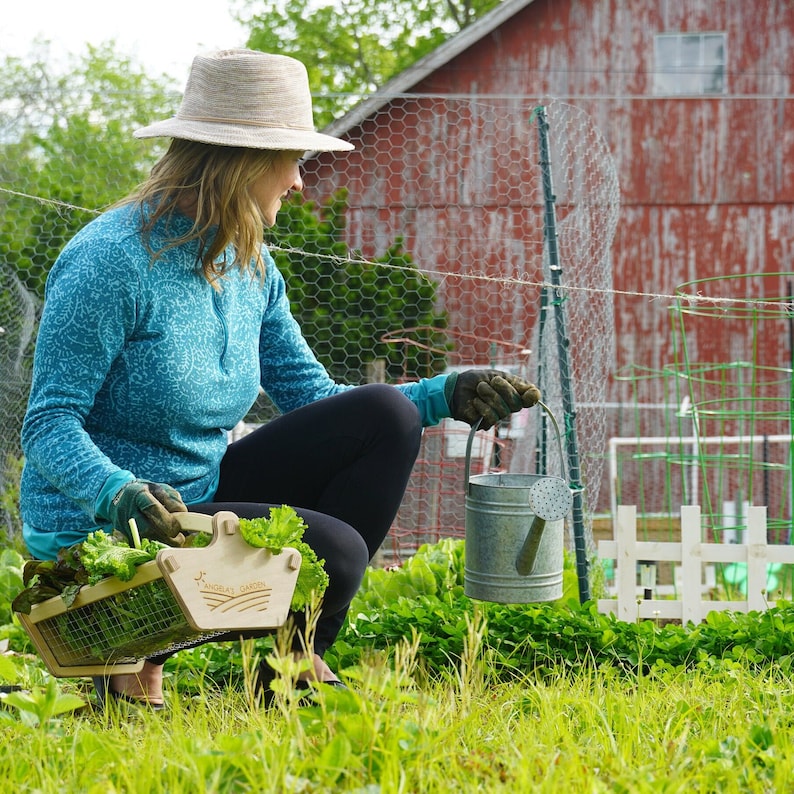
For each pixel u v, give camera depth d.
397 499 2.59
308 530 2.31
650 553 4.05
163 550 1.91
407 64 20.48
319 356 8.30
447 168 10.81
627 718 1.98
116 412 2.39
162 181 2.43
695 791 1.60
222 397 2.50
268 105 2.43
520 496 2.63
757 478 10.47
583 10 12.66
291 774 1.56
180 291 2.40
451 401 2.75
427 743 1.64
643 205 12.29
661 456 6.68
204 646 3.26
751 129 12.25
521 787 1.53
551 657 3.35
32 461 2.28
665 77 12.70
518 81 12.60
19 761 1.70
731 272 12.24
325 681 2.29
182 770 1.58
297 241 8.33
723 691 2.41
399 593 4.29
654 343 12.06
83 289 2.29
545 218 4.69
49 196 7.69
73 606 2.06
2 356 6.24
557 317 4.51
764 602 3.98
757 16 12.72
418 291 8.52
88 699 2.33
